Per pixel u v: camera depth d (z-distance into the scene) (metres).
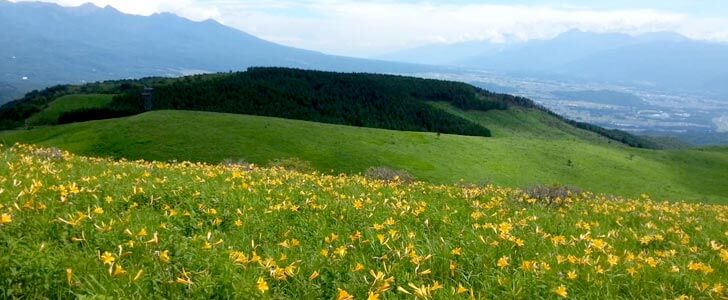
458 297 5.66
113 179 11.48
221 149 90.62
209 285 5.62
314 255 7.07
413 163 93.50
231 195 10.71
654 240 9.62
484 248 7.77
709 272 7.15
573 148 120.38
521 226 9.76
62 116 166.00
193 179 12.57
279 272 6.03
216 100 175.75
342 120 177.88
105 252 5.92
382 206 11.28
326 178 15.96
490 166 98.94
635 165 115.62
